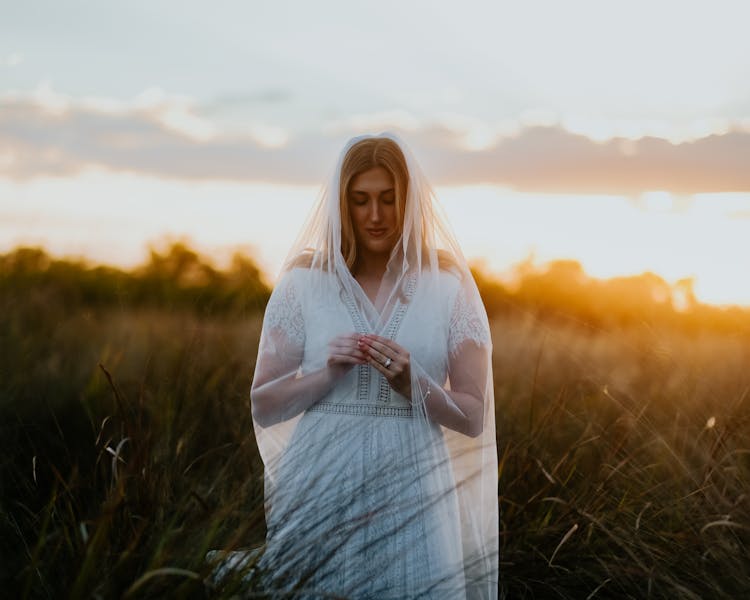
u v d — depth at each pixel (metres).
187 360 4.84
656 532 3.49
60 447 4.03
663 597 3.27
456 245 3.21
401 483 2.91
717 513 3.44
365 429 2.99
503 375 5.38
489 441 3.21
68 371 5.31
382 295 3.15
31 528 3.18
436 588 2.88
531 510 3.86
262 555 2.66
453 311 3.12
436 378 3.07
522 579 3.58
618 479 3.85
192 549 2.61
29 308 6.68
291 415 3.05
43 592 2.58
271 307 3.19
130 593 2.26
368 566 2.81
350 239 3.17
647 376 4.84
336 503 2.80
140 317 6.45
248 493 2.95
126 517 2.77
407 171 3.12
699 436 3.85
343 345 2.95
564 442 4.27
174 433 4.05
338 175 3.13
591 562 3.57
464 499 3.17
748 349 5.01
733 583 3.19
